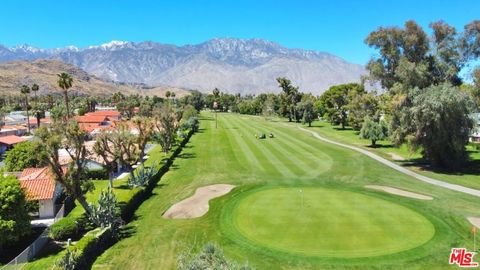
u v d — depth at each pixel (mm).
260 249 31234
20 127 124500
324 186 50812
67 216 39344
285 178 56156
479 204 41938
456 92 57094
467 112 57969
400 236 32938
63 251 31328
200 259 20953
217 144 93812
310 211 39750
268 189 49406
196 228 36875
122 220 38469
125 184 53781
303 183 52719
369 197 44719
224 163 69312
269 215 38906
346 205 41562
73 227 34562
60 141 38250
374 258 29078
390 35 69688
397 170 61062
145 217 40906
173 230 36625
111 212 36125
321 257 29453
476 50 66688
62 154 69000
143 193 48469
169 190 51625
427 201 43031
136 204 44938
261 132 119750
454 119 57906
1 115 132000
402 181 53469
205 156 77312
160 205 44906
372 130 86438
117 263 29875
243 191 48875
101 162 59406
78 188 38406
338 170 61406
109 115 153375
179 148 84750
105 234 33438
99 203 36531
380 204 41781
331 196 45375
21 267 28219
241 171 61938
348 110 125062
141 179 50531
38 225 39688
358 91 126188
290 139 102000
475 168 61719
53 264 27844
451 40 66688
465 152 62531
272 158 73375
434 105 56438
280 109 174875
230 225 36781
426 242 31672
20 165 57375
